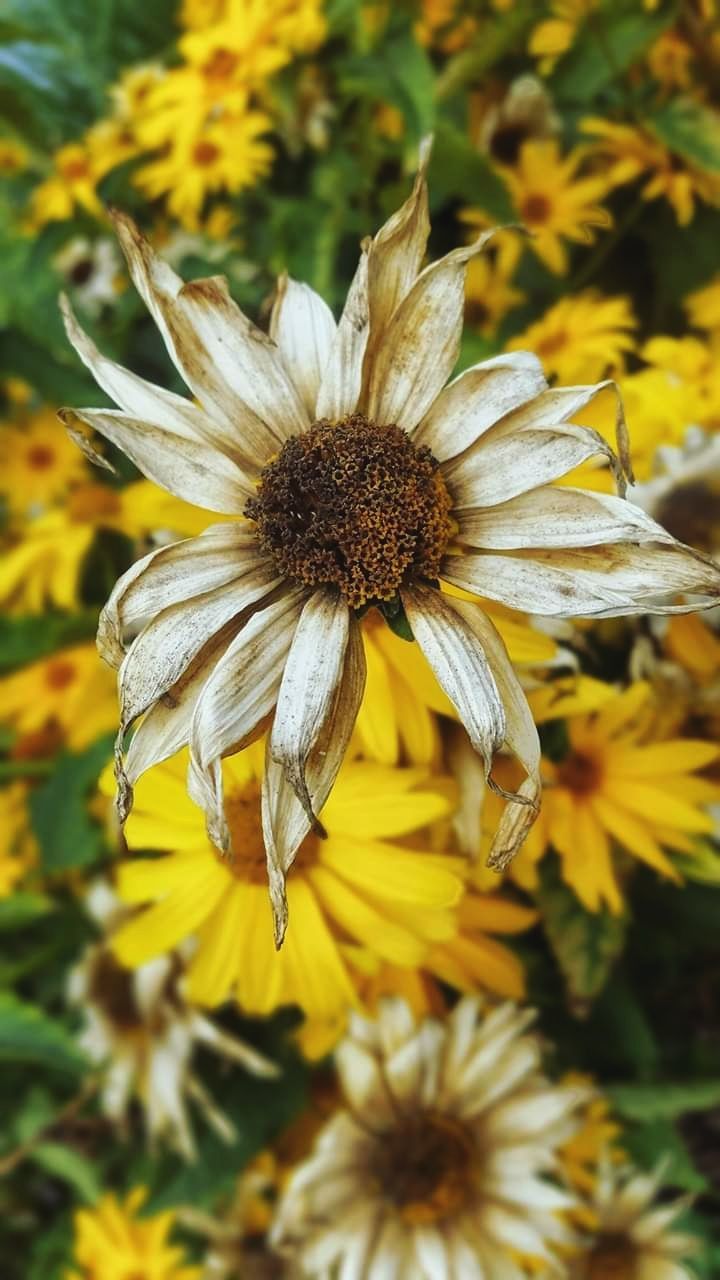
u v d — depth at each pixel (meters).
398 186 0.23
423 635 0.12
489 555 0.12
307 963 0.16
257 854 0.17
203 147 0.24
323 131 0.23
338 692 0.12
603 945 0.19
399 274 0.12
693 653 0.19
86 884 0.28
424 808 0.15
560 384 0.20
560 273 0.24
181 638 0.12
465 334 0.22
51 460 0.34
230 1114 0.24
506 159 0.24
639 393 0.20
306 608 0.12
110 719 0.26
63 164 0.26
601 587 0.11
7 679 0.30
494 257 0.24
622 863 0.20
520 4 0.23
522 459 0.12
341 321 0.12
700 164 0.23
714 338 0.23
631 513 0.11
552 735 0.17
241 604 0.12
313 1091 0.24
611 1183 0.23
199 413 0.13
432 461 0.12
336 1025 0.20
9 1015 0.25
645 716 0.19
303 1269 0.22
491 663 0.12
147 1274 0.26
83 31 0.28
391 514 0.12
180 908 0.17
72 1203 0.31
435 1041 0.20
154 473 0.12
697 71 0.24
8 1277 0.30
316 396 0.13
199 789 0.11
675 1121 0.27
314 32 0.23
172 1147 0.25
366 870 0.16
